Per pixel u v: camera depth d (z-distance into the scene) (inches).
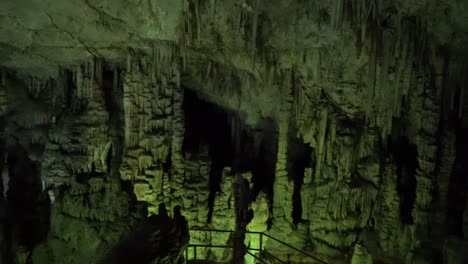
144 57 418.0
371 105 400.8
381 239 428.8
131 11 347.3
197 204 435.8
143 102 419.5
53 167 387.9
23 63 435.8
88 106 412.5
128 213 345.1
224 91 495.2
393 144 459.8
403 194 436.8
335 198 446.6
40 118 459.5
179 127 435.8
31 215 372.8
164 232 223.9
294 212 493.4
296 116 463.8
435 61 386.6
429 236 398.9
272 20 374.6
